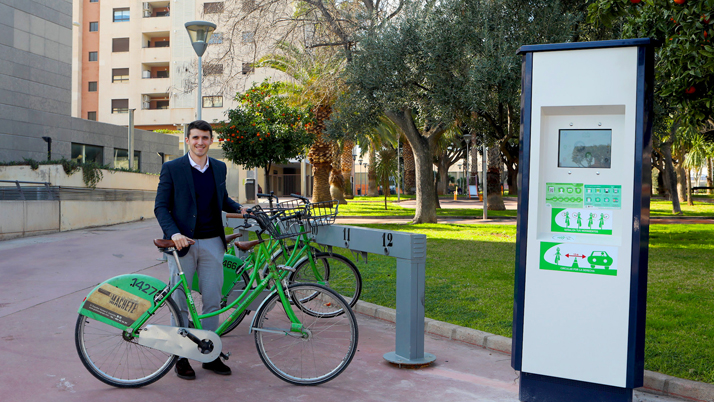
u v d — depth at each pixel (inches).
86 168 653.9
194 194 154.6
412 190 2044.8
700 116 201.2
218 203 159.6
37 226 535.2
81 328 142.9
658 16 213.9
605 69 127.1
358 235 181.0
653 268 339.3
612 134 128.7
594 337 128.7
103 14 2000.5
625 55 125.7
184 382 148.2
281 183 2010.3
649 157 127.0
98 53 2015.3
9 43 820.0
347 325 155.5
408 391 143.7
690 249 437.1
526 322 134.8
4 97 812.6
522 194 134.9
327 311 153.6
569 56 129.8
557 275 131.9
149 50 1982.0
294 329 150.6
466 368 163.0
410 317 163.0
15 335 190.4
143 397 136.8
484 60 498.3
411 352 163.5
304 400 136.5
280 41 684.7
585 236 130.3
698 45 180.7
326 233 197.2
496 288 270.7
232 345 183.8
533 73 132.7
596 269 128.3
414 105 614.9
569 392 132.3
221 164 162.4
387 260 366.9
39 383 144.7
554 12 510.0
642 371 127.0
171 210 156.4
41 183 557.3
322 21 661.9
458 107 551.5
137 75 1989.4
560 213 133.1
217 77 728.3
